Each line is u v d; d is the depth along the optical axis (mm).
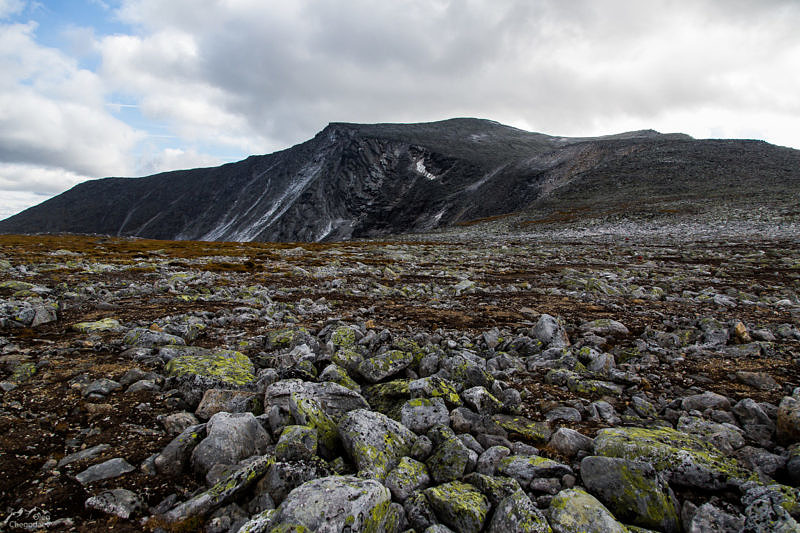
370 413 5879
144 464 4945
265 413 6230
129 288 18406
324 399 6578
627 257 37906
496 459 5324
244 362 8227
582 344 10766
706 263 31719
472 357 9312
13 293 15555
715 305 16234
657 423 6484
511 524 4000
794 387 7578
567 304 16766
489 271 30203
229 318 12828
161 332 9938
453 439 5426
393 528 4188
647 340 11094
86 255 41844
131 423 5918
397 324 13016
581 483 4875
